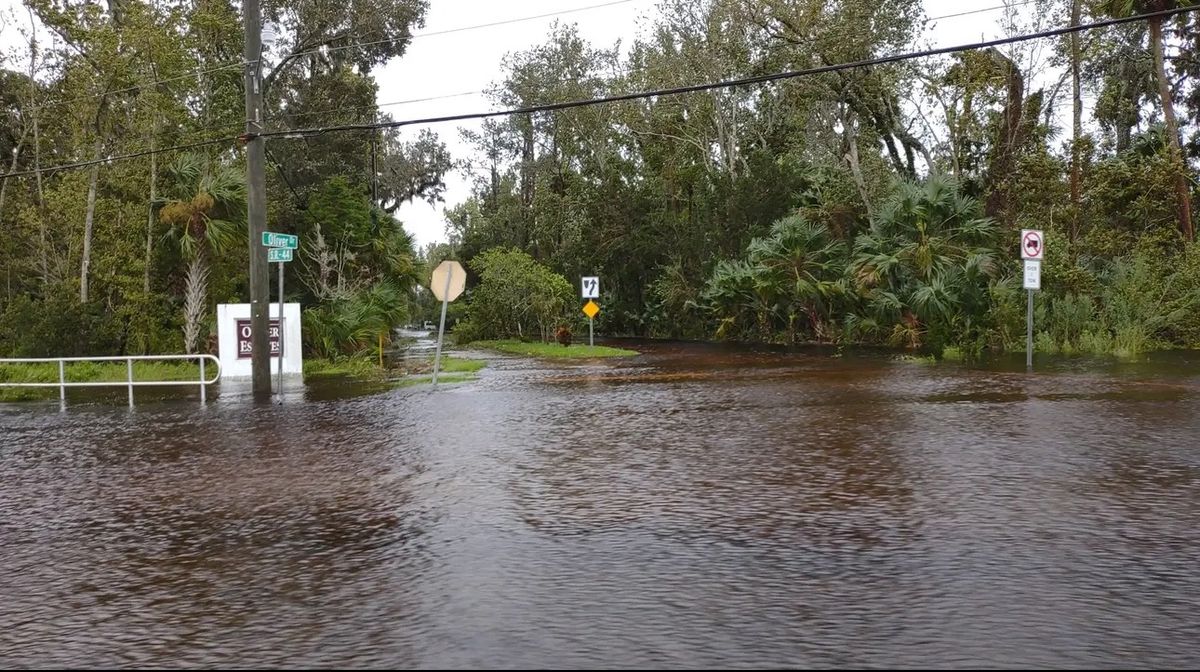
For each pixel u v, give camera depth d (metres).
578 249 57.97
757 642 4.77
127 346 29.55
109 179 31.67
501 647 4.80
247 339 24.34
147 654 4.91
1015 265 29.98
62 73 31.83
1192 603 5.19
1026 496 7.88
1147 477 8.55
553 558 6.46
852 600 5.38
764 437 11.65
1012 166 33.44
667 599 5.50
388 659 4.69
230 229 28.00
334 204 34.66
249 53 19.36
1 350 28.48
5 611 5.71
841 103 41.00
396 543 7.04
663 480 9.11
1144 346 26.53
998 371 20.64
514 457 10.79
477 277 72.81
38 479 10.43
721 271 43.50
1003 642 4.67
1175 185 30.64
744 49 44.19
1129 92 38.91
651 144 58.47
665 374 23.23
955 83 34.03
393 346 45.62
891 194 36.06
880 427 12.17
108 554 7.02
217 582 6.18
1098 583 5.57
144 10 29.47
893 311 33.09
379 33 40.28
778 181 46.06
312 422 14.77
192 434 13.78
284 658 4.77
